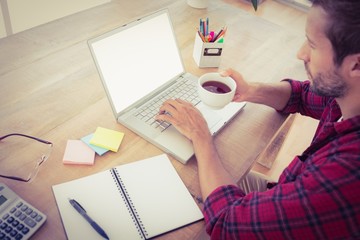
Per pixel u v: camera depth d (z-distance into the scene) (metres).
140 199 0.73
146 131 0.89
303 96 1.05
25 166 0.76
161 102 0.98
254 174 1.24
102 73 0.86
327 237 0.56
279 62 1.30
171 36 1.06
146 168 0.80
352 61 0.56
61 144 0.83
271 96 1.03
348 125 0.62
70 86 1.01
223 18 1.53
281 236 0.59
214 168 0.79
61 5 1.84
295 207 0.57
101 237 0.65
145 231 0.67
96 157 0.81
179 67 1.09
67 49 1.16
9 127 0.85
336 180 0.54
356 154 0.55
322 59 0.60
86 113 0.93
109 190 0.74
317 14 0.56
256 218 0.62
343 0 0.51
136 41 0.95
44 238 0.64
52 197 0.71
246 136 0.95
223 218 0.67
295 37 1.49
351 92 0.62
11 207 0.66
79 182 0.74
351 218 0.53
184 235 0.68
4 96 0.94
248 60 1.27
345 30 0.53
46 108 0.92
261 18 1.59
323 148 0.64
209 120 0.95
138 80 0.96
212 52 1.15
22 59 1.08
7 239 0.61
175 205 0.73
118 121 0.91
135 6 1.49
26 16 1.71
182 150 0.85
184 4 1.57
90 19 1.34
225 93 0.90
